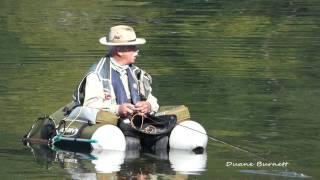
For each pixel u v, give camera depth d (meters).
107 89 22.03
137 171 19.28
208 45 40.56
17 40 41.88
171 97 28.14
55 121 22.62
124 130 21.75
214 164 20.03
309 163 20.06
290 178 18.69
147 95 22.48
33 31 45.59
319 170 19.39
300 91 29.58
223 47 40.03
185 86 30.22
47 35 43.94
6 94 28.27
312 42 41.84
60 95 28.25
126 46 22.02
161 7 58.44
